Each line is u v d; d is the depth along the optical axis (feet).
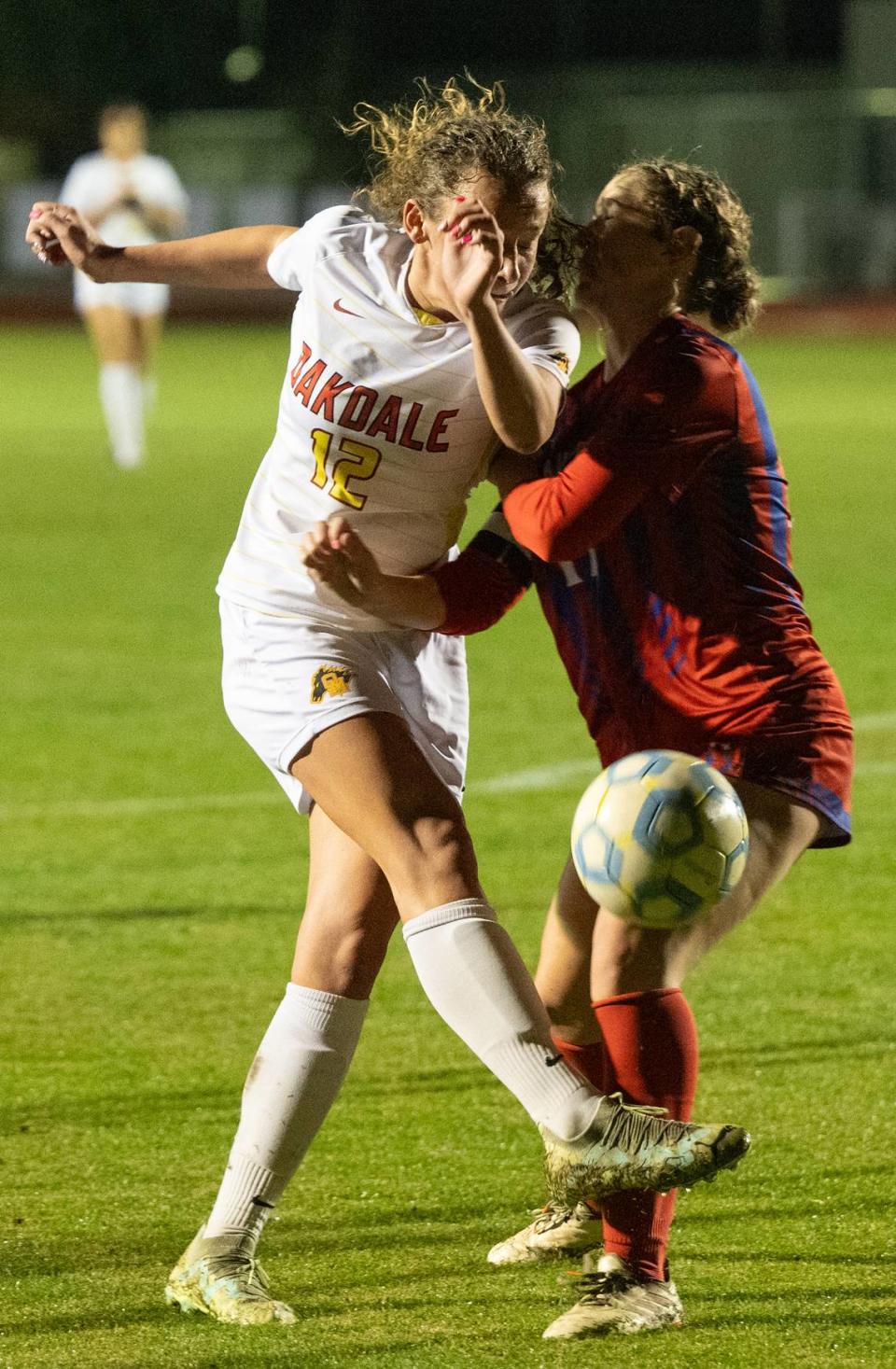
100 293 232.12
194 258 46.85
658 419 40.42
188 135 613.52
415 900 39.37
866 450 255.70
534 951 68.23
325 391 41.55
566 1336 38.96
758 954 68.33
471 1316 40.60
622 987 39.81
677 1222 45.70
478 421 41.60
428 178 39.86
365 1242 45.01
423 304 41.16
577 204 563.89
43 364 403.54
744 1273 42.63
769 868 40.47
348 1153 50.65
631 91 595.06
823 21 590.96
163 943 69.31
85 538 177.06
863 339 471.21
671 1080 39.55
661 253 42.57
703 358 40.96
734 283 43.62
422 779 40.57
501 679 119.44
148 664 122.31
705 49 600.80
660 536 41.29
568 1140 37.60
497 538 43.14
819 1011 62.18
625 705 42.39
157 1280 42.55
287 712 41.73
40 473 230.07
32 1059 57.72
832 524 188.03
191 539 176.86
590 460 40.63
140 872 78.64
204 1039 59.57
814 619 136.46
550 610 43.70
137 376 237.45
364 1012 42.27
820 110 558.15
